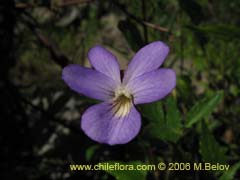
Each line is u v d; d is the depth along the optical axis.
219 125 0.10
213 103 0.07
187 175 0.07
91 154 0.09
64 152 0.10
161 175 0.07
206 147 0.06
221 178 0.06
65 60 0.09
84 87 0.06
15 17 0.10
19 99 0.10
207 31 0.07
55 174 0.10
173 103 0.07
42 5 0.09
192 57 0.10
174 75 0.06
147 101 0.06
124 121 0.06
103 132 0.06
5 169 0.11
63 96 0.09
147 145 0.07
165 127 0.07
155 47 0.06
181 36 0.09
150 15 0.09
